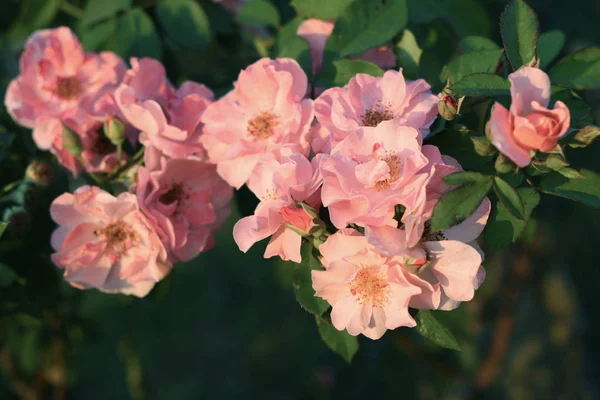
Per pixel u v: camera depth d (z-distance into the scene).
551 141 0.70
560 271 1.84
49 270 0.92
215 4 0.99
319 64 0.88
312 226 0.74
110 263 0.82
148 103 0.81
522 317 2.02
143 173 0.80
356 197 0.72
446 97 0.74
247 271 2.62
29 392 1.33
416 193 0.71
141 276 0.82
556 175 0.74
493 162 0.75
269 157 0.77
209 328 2.47
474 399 1.50
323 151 0.77
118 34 0.94
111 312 2.24
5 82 1.07
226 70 1.04
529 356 1.99
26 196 0.86
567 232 1.64
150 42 0.93
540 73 0.70
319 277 0.74
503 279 1.51
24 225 0.86
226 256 2.64
